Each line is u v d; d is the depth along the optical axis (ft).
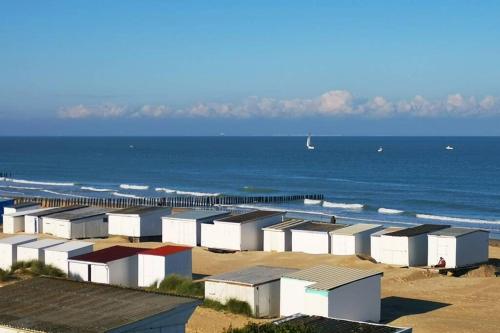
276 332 78.54
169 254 132.05
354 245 167.43
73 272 132.98
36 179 506.07
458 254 155.33
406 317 114.52
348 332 83.87
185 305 77.41
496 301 127.85
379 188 432.25
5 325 72.28
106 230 205.98
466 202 357.20
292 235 177.37
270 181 481.87
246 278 113.19
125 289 84.33
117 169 615.57
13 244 146.10
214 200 327.06
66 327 70.59
